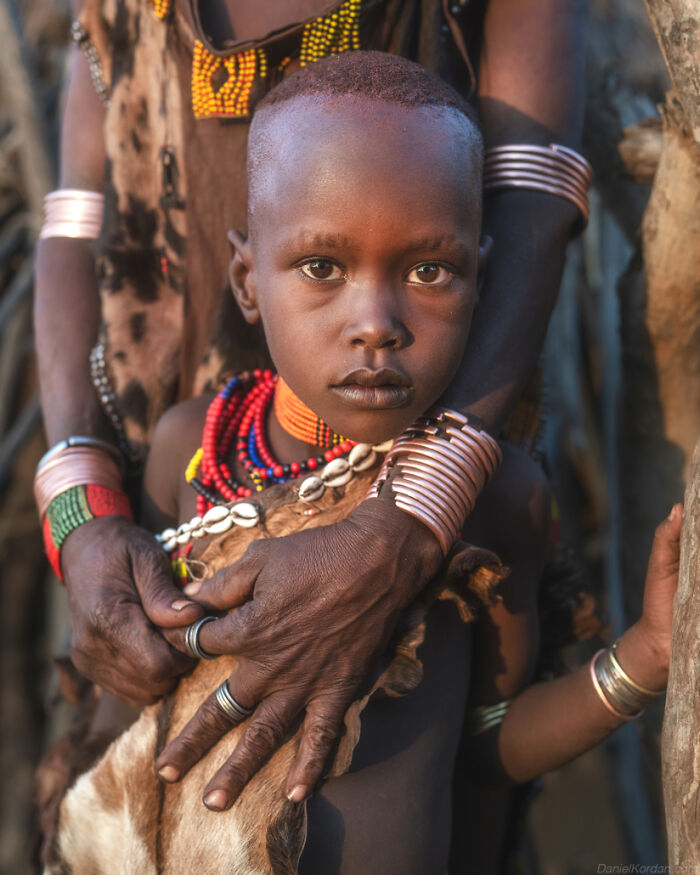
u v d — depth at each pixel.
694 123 1.28
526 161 1.50
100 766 1.36
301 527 1.31
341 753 1.20
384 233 1.11
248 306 1.33
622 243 3.39
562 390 3.21
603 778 3.30
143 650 1.30
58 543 1.50
